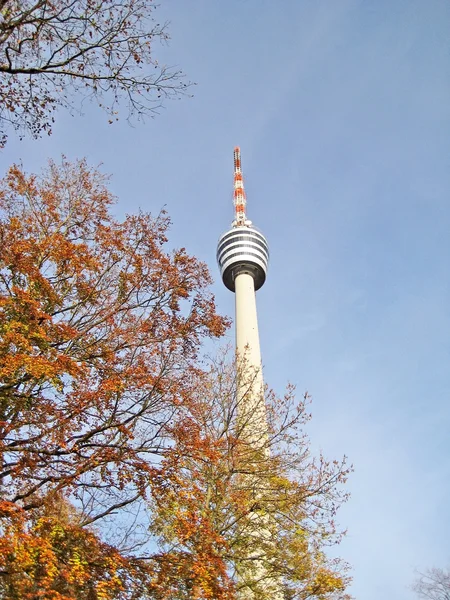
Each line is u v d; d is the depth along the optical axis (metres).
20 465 13.52
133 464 14.38
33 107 13.45
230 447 20.06
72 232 18.69
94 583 12.97
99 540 14.02
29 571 11.77
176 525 15.82
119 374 15.36
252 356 76.44
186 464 17.58
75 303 17.28
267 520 20.77
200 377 17.00
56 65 13.09
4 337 13.85
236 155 112.12
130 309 17.22
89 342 16.45
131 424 15.21
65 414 14.44
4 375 13.45
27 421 14.34
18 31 12.93
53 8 12.67
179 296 17.53
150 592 13.93
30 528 13.05
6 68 12.75
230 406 22.03
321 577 19.86
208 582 14.22
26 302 14.57
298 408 22.50
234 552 19.53
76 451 14.07
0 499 13.38
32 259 16.06
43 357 14.48
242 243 97.75
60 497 15.02
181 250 18.30
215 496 19.70
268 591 19.88
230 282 97.31
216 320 17.56
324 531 20.73
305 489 20.83
